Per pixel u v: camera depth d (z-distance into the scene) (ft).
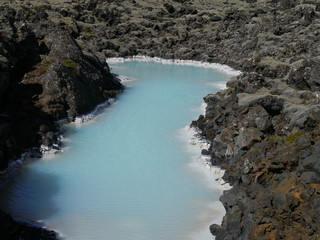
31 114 198.59
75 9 514.68
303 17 408.67
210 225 123.75
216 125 194.39
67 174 157.48
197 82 319.27
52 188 146.51
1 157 150.10
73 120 212.84
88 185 149.28
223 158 166.30
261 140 158.92
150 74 349.41
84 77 239.91
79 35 453.17
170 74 351.87
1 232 112.27
